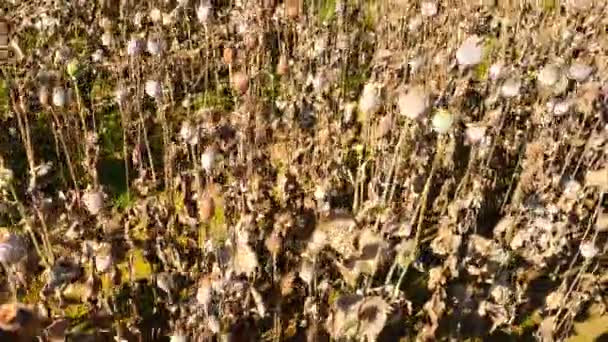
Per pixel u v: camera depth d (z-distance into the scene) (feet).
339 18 5.50
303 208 3.97
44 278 3.62
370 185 4.23
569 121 4.47
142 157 5.27
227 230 3.79
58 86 4.25
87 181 4.93
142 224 4.21
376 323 2.94
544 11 6.30
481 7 5.72
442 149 3.89
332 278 3.70
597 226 3.73
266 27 5.60
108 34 5.80
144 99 5.61
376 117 4.49
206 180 4.08
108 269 3.28
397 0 5.36
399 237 3.79
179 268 3.89
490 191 4.65
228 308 3.32
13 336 2.44
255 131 4.22
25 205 4.41
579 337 3.92
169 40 6.48
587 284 3.87
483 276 3.91
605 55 5.08
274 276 3.66
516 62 5.21
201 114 4.36
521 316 4.04
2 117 5.45
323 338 3.50
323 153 4.46
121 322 3.62
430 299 3.76
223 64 6.12
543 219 3.95
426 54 4.66
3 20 5.62
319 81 4.61
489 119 4.46
